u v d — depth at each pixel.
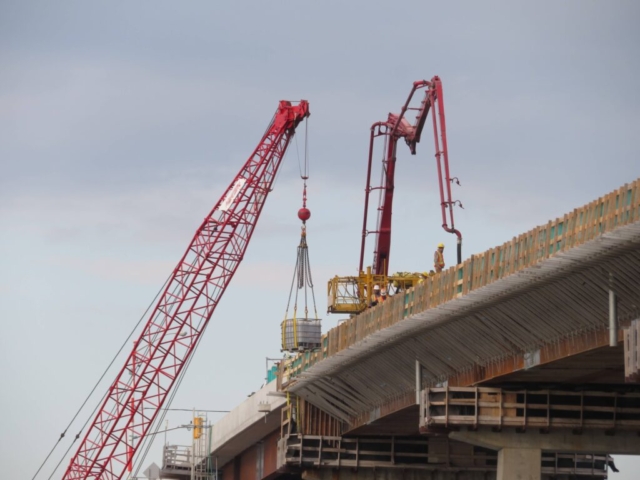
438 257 118.62
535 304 81.06
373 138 157.00
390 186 155.88
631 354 70.00
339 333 110.75
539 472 90.69
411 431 117.19
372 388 109.06
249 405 140.62
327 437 119.44
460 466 117.56
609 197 73.44
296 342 127.50
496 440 91.31
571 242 76.69
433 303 92.81
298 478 148.38
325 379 113.94
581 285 76.19
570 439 91.00
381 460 118.88
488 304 84.69
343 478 119.50
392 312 99.94
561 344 81.94
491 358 89.88
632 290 73.56
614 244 71.12
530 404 90.56
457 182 137.62
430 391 92.31
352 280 145.88
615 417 90.44
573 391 90.88
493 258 84.88
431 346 95.25
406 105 148.50
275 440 144.12
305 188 151.25
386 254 156.12
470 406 91.56
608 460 117.69
